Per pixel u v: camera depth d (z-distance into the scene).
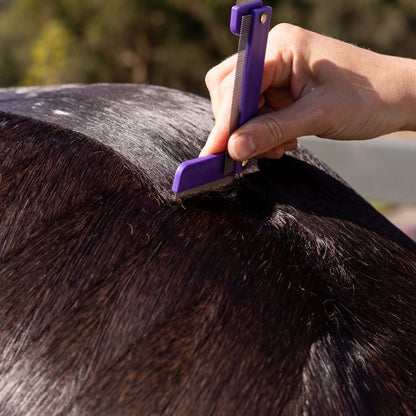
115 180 0.73
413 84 0.99
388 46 7.92
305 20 7.72
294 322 0.65
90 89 1.02
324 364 0.62
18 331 0.63
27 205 0.71
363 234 0.82
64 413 0.59
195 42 7.88
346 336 0.66
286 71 0.98
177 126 0.90
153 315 0.63
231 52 7.84
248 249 0.69
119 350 0.61
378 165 2.72
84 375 0.60
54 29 7.80
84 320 0.63
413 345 0.69
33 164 0.74
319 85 0.96
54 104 0.90
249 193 0.80
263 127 0.82
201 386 0.60
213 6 7.61
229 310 0.64
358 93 0.96
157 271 0.66
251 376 0.60
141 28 7.73
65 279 0.66
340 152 2.75
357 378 0.62
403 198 2.73
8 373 0.61
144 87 1.06
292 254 0.71
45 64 7.84
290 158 0.95
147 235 0.69
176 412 0.58
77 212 0.70
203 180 0.76
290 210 0.79
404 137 4.83
